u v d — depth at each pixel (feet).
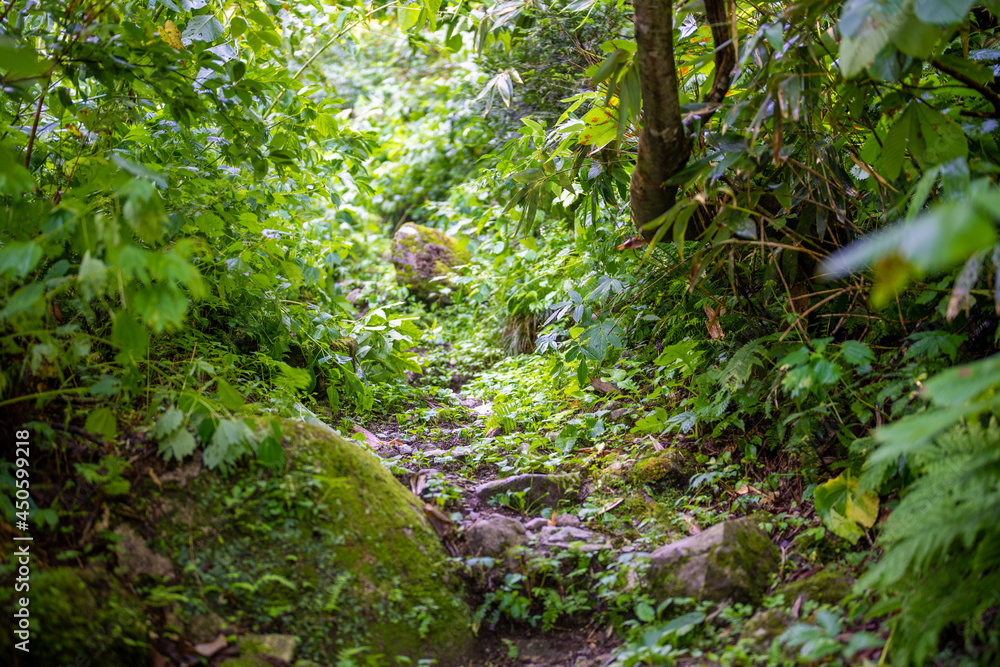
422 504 9.31
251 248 11.43
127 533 7.32
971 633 5.99
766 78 8.27
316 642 7.15
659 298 12.16
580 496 10.07
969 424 6.81
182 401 8.35
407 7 13.41
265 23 10.14
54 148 9.64
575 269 14.23
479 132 21.75
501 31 13.41
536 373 13.82
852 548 8.11
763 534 8.39
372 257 20.63
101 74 8.41
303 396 11.87
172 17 10.64
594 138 10.02
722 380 9.45
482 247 18.81
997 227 6.74
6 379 7.63
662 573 8.11
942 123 7.69
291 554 7.73
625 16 15.93
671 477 10.00
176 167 10.19
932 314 8.96
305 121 12.01
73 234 7.51
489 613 8.25
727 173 9.50
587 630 8.07
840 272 9.11
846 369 9.16
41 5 8.32
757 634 7.06
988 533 5.89
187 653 6.63
